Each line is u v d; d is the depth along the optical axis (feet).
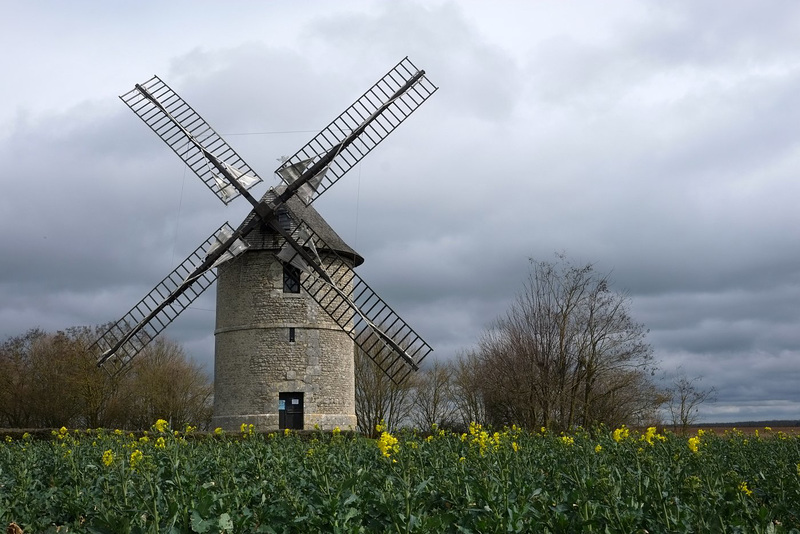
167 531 29.71
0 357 218.59
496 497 34.22
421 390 229.86
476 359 177.47
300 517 32.22
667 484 39.11
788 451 64.28
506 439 57.67
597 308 131.44
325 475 38.01
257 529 32.45
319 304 105.81
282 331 108.68
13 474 49.26
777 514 37.24
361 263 119.65
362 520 34.01
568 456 52.70
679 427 135.74
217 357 112.57
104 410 219.61
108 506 36.17
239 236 107.45
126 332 107.14
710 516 32.32
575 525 31.73
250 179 108.37
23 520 38.04
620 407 139.13
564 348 129.59
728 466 53.21
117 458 45.11
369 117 108.99
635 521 32.32
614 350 130.62
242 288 110.42
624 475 42.09
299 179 105.50
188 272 107.86
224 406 110.01
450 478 41.98
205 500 31.30
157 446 57.11
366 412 220.64
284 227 108.27
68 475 48.75
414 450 48.08
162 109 109.91
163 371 235.40
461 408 213.46
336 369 111.34
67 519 40.19
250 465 49.06
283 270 110.32
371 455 55.42
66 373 206.08
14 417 215.31
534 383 128.98
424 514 33.86
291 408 108.47
